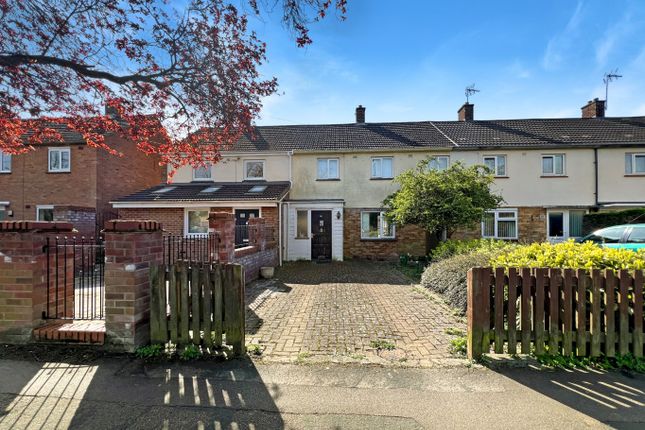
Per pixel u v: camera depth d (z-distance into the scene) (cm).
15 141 768
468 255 715
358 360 380
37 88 582
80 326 409
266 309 618
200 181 1675
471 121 1892
